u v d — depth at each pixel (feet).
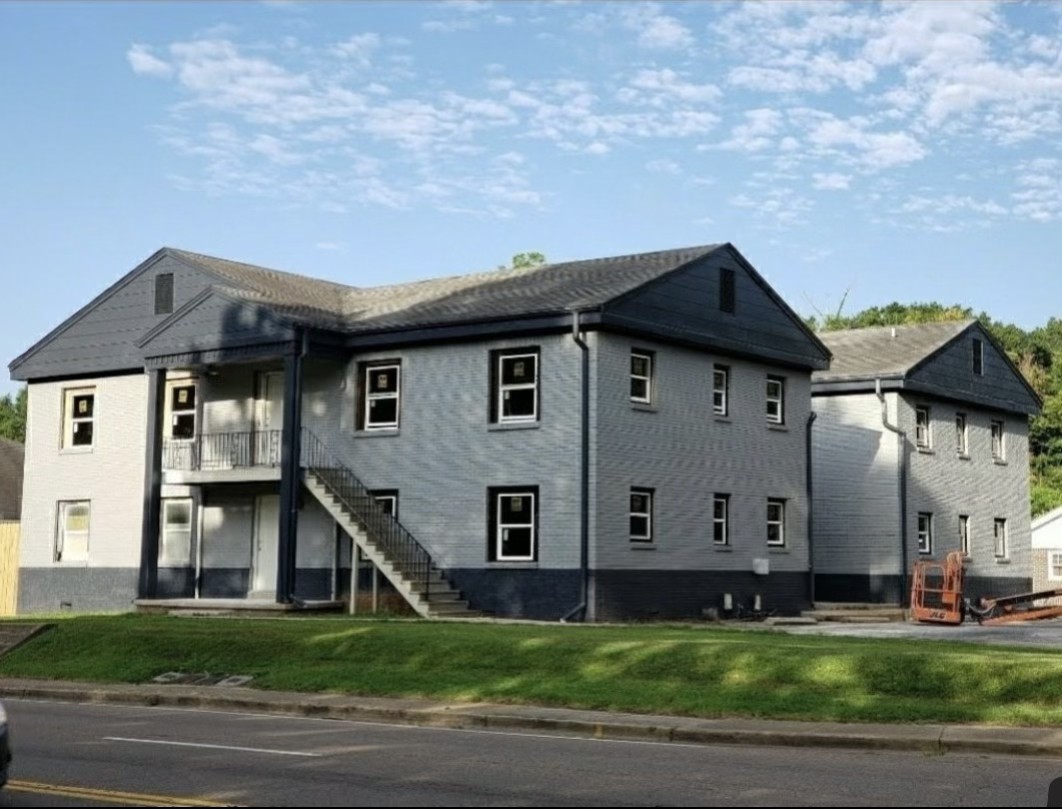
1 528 130.93
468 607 99.04
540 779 38.60
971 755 45.50
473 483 100.17
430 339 101.91
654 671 61.31
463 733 51.75
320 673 66.69
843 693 56.13
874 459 128.16
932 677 55.93
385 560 98.84
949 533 134.51
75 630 81.97
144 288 119.85
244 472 106.63
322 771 40.06
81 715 58.70
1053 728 49.34
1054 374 262.26
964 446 139.33
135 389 120.78
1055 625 106.42
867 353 135.64
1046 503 204.33
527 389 98.99
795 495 115.75
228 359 106.32
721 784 37.76
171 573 117.50
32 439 127.24
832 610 116.26
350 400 106.73
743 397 110.83
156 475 110.83
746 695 56.03
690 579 102.83
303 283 125.49
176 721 55.93
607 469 95.86
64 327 124.88
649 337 100.73
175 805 33.99
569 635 71.92
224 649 74.13
